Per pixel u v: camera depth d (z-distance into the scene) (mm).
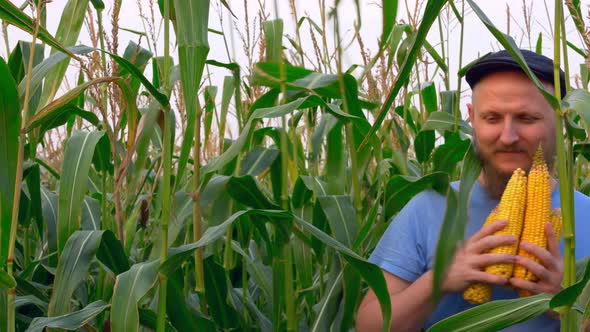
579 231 2281
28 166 2760
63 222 2275
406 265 2344
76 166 2322
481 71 2125
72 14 2639
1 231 1966
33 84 2219
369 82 3195
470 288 1936
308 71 2416
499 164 2127
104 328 2418
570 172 1625
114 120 2469
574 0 2434
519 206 1943
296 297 2592
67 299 2119
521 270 1889
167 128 1951
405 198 2451
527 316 1675
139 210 2828
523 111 2049
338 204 2377
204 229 2629
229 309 2604
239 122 2797
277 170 2764
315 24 3160
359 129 2373
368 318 2285
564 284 1635
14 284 1935
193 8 1880
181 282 2328
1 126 1912
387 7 2014
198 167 2256
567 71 1592
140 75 1902
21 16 2008
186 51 1874
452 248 1476
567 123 1597
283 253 2186
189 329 2219
